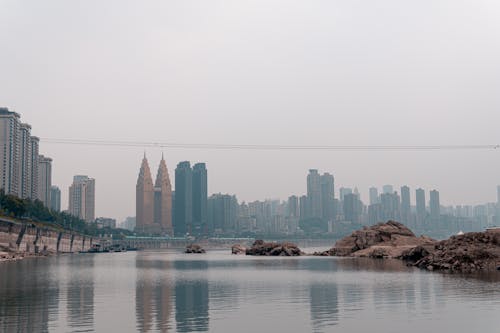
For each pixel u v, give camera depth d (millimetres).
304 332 42406
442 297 62031
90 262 190625
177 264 170000
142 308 56406
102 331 43531
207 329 44062
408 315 49625
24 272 120938
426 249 153750
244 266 146125
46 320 48688
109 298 65750
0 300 63688
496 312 50719
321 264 148875
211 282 89562
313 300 61750
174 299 64500
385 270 115188
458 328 43219
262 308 55719
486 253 114812
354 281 86625
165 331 43375
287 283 85438
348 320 47438
